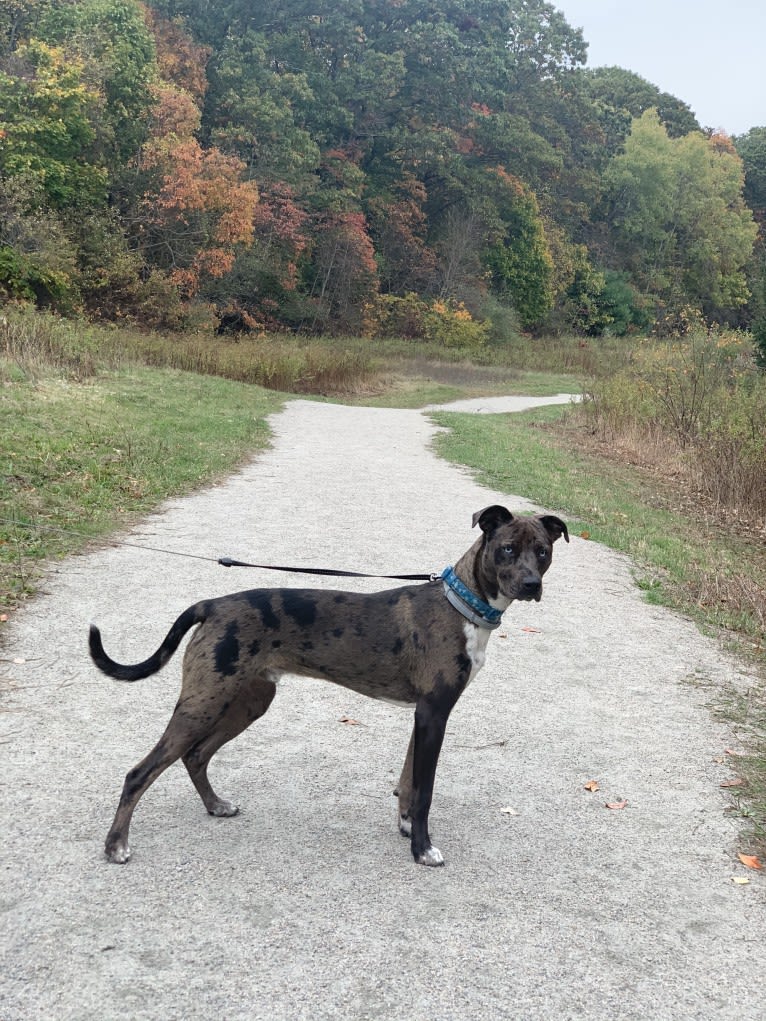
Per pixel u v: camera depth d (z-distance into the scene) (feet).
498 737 19.70
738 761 19.20
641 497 56.13
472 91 240.53
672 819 16.65
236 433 59.06
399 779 16.62
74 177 135.95
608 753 19.25
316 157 192.13
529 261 242.58
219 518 37.37
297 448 59.06
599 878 14.52
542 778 17.94
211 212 153.17
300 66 209.36
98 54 143.64
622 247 289.74
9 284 118.93
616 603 31.04
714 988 12.03
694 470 63.26
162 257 153.89
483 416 96.27
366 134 219.41
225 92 184.96
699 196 296.71
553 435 84.69
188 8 203.62
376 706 20.92
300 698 21.07
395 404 109.29
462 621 14.39
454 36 229.45
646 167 286.05
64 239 124.67
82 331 85.87
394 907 13.25
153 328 138.00
